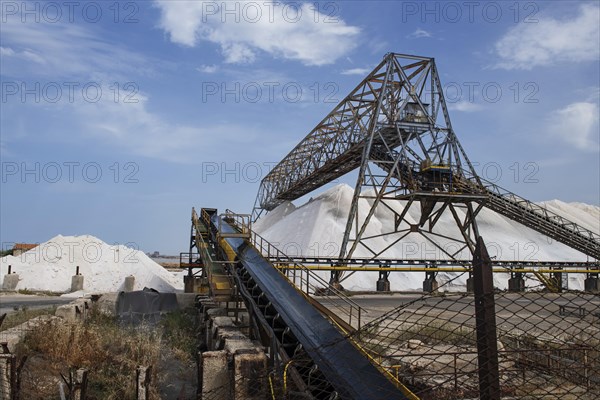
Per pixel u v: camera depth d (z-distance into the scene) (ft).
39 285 119.44
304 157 210.18
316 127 177.37
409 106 135.44
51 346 40.34
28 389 32.42
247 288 54.13
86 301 69.41
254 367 30.73
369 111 145.79
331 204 254.27
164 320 68.74
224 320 48.14
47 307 77.10
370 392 24.41
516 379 30.78
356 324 54.75
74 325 45.88
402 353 37.88
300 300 43.68
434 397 29.40
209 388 32.07
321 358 29.14
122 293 76.74
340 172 179.63
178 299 80.43
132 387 33.86
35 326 43.83
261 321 43.21
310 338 33.78
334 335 32.91
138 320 71.15
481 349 14.71
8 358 29.48
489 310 14.75
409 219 250.98
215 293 61.77
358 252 208.54
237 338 39.04
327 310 38.86
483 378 14.47
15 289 115.65
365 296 110.32
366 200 263.08
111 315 71.05
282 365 29.94
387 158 144.25
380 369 26.09
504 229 265.13
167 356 47.55
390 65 135.23
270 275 53.88
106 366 39.78
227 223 101.35
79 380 28.86
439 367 35.32
